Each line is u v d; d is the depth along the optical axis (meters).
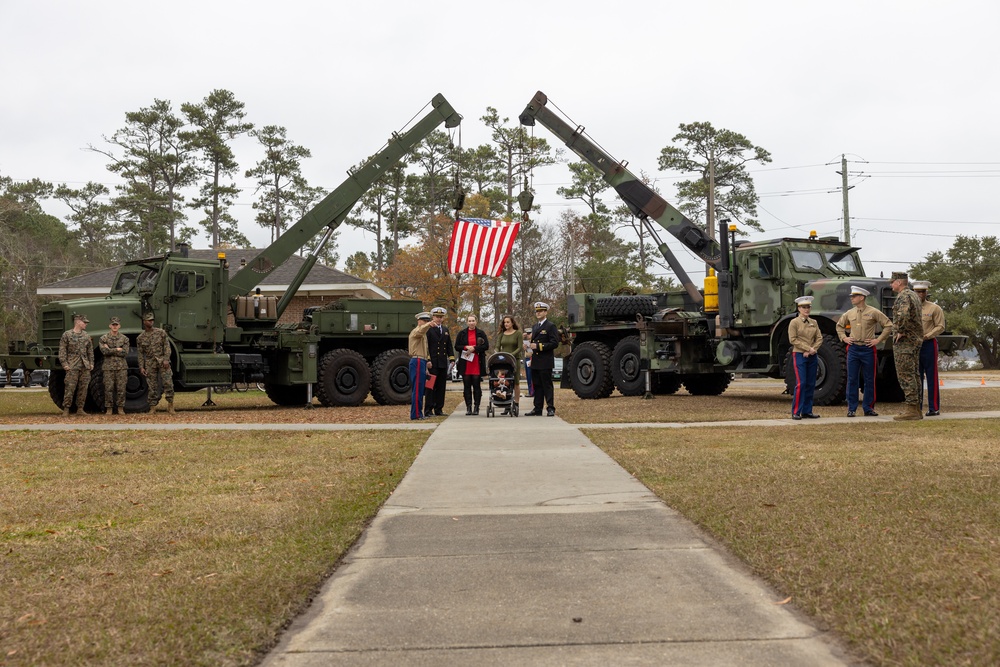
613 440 9.40
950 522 4.91
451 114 19.52
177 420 13.47
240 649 3.26
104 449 9.27
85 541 4.96
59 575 4.27
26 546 4.87
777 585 3.93
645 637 3.35
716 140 51.72
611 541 4.85
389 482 6.90
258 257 18.25
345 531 5.16
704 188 51.56
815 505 5.47
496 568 4.36
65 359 14.59
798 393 11.96
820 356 14.11
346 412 15.34
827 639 3.29
